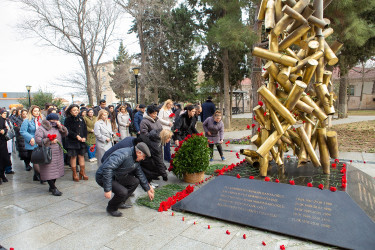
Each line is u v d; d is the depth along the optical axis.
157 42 19.42
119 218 3.64
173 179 5.47
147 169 4.71
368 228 2.70
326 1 3.81
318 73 3.72
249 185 3.48
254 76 9.09
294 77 3.46
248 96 40.41
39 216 3.77
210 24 15.22
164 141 4.66
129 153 3.54
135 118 7.31
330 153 3.64
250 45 9.22
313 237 2.88
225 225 3.34
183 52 20.14
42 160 4.37
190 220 3.52
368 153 7.48
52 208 4.07
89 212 3.89
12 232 3.29
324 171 3.66
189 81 20.67
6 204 4.27
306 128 3.79
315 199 3.04
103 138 5.53
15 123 7.10
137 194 4.61
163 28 19.09
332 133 3.62
